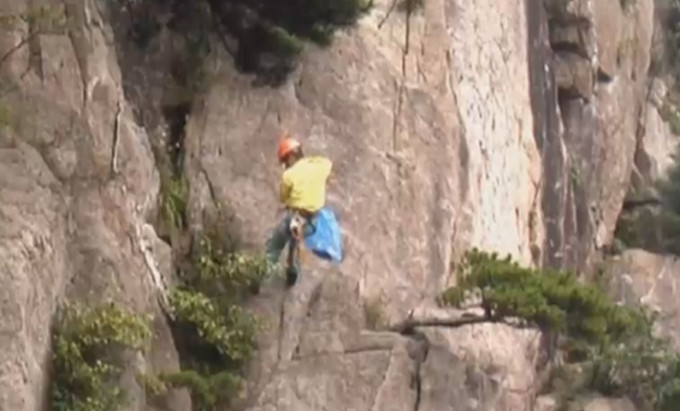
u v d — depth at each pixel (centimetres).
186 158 6650
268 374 6144
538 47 9544
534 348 7906
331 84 7075
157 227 6319
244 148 6725
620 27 11112
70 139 5681
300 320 6272
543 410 7862
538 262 9000
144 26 6756
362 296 6625
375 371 6338
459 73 8019
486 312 6694
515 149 8744
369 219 6881
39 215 5331
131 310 5691
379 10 7538
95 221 5691
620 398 8125
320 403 6188
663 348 8312
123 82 6644
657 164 11456
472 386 6656
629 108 11188
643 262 10450
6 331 4978
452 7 8075
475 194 7900
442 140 7394
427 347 6594
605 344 7212
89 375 5344
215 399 5909
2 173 5322
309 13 7056
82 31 5900
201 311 6050
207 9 6919
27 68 5656
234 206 6531
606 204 10725
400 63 7488
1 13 5653
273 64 6962
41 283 5250
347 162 6956
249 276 6234
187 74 6825
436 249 7150
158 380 5703
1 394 4891
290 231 6278
